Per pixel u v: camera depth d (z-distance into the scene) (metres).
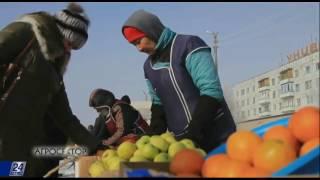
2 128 2.82
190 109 2.95
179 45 2.93
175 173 1.64
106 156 2.43
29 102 2.91
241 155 1.66
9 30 2.86
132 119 4.61
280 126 1.79
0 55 2.76
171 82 2.97
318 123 1.66
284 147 1.56
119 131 4.50
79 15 3.18
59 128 3.29
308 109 1.72
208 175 1.58
